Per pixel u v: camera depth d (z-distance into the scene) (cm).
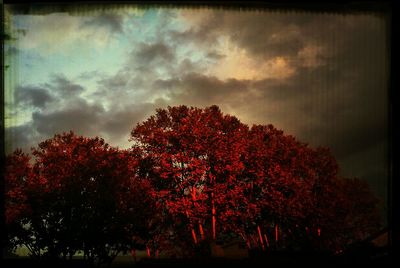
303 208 924
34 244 911
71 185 926
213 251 805
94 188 942
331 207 885
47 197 914
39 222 912
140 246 945
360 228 839
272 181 951
